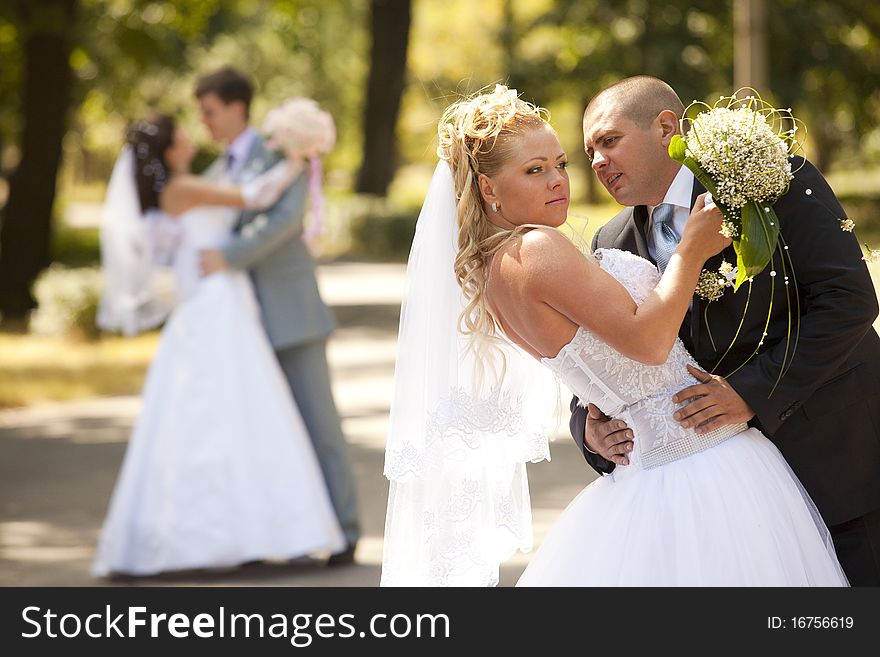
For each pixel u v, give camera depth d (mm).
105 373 29797
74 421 24141
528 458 7543
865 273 7070
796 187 7113
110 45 44469
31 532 15641
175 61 48969
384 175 65438
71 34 38281
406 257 59875
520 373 7449
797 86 62406
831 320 6945
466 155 6953
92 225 86500
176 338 13570
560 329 6750
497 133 6867
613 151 7359
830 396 7512
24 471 19531
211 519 13211
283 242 13820
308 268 14086
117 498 13336
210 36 57938
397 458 7328
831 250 7031
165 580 13188
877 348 7711
